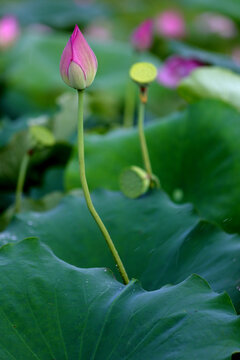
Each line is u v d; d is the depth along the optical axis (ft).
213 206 7.98
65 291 6.00
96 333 5.80
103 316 5.87
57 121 10.62
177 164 8.38
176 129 8.46
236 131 8.09
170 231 6.97
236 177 7.92
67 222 7.18
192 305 5.83
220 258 6.61
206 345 5.62
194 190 8.21
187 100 9.49
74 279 6.08
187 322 5.74
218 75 9.32
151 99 16.34
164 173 8.42
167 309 5.83
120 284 6.10
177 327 5.73
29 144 9.43
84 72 5.96
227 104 8.27
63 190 10.30
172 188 8.38
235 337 5.65
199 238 6.82
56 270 6.12
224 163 8.05
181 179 8.34
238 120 8.14
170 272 6.72
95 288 6.04
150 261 6.86
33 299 5.95
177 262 6.74
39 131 8.04
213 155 8.15
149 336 5.73
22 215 7.21
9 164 9.77
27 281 6.03
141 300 5.92
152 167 8.46
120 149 8.61
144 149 7.33
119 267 6.23
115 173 8.54
